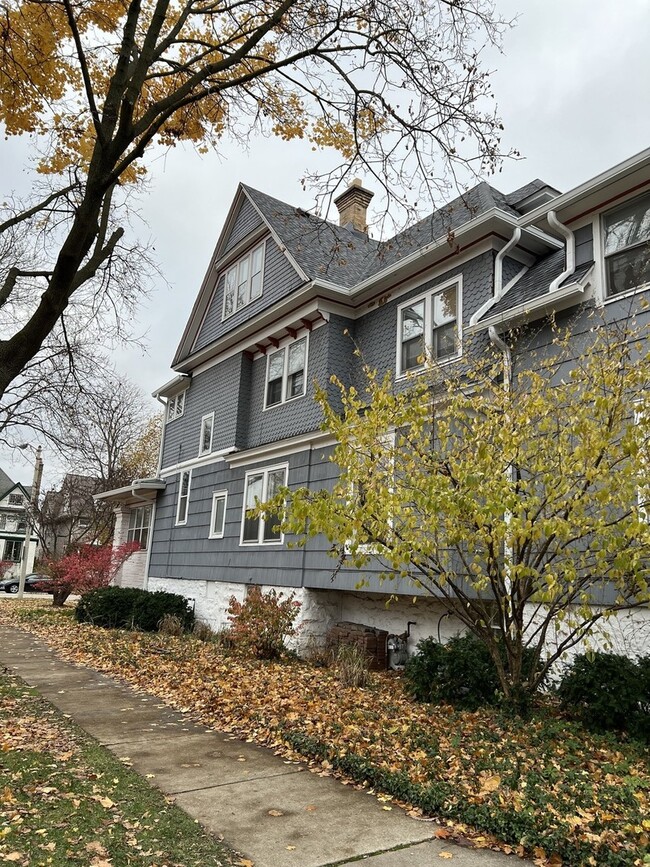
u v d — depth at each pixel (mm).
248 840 3895
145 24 7652
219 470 16797
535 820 3986
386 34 7031
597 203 8578
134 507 22906
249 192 16797
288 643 12398
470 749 5594
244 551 14969
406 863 3625
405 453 6883
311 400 13477
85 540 30938
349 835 4004
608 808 4234
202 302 19000
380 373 12484
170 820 4145
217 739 6293
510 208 11594
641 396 6000
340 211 17766
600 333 7008
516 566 5867
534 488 6215
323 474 12719
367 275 14008
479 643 8125
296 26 7430
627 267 8242
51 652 11938
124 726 6668
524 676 7406
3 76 7285
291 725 6461
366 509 6156
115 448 29906
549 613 6570
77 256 6117
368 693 8336
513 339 8672
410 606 11391
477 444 6484
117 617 16266
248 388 16281
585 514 6121
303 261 14242
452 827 4125
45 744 5754
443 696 7652
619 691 6375
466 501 5500
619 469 6324
